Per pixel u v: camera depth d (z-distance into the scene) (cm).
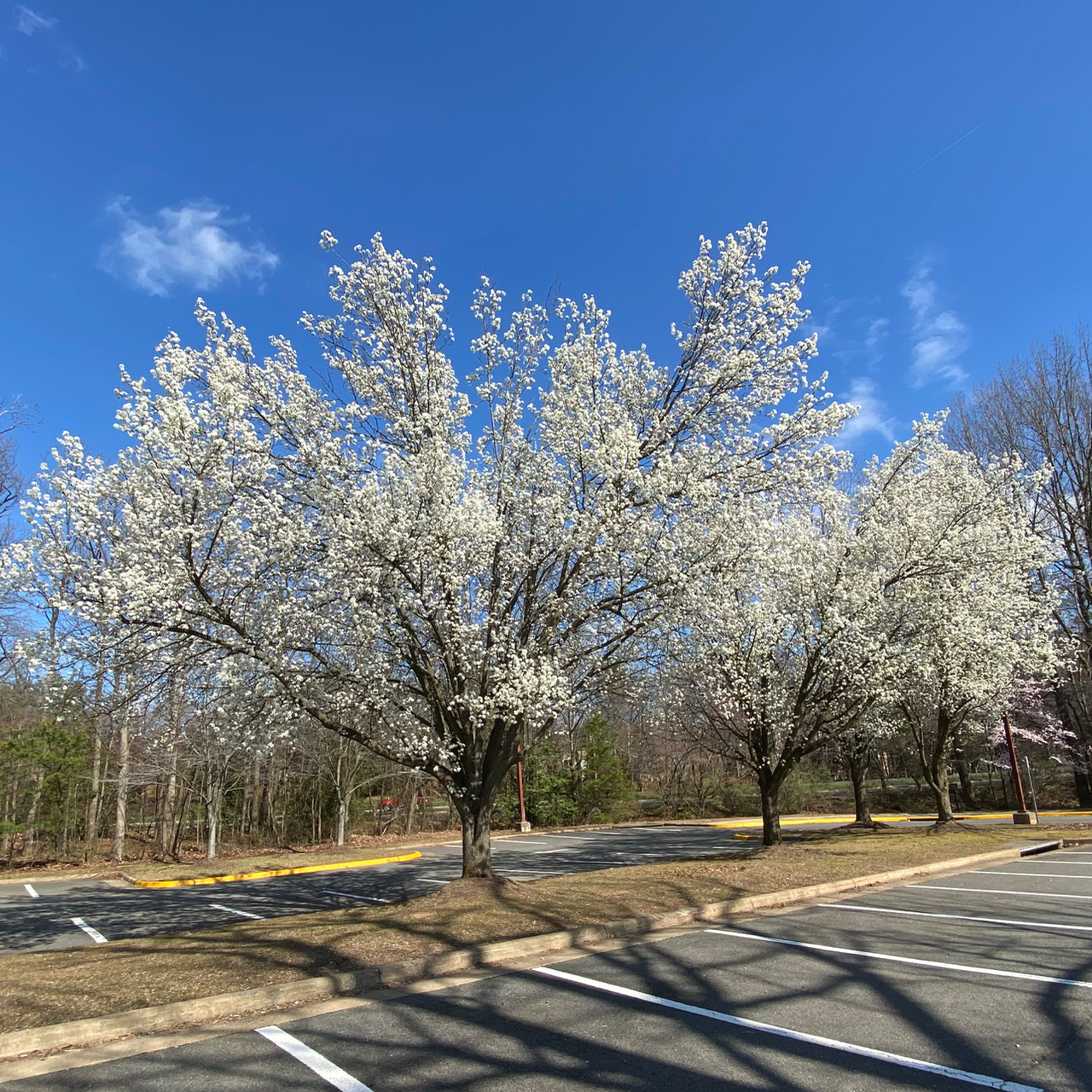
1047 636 1805
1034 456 2572
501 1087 407
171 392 852
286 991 587
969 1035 463
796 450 1070
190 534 791
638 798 3278
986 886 1021
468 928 757
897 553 1374
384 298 999
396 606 887
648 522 935
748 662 1303
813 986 571
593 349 1027
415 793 2583
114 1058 477
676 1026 493
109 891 1538
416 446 975
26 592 797
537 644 959
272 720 884
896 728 1911
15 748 1989
